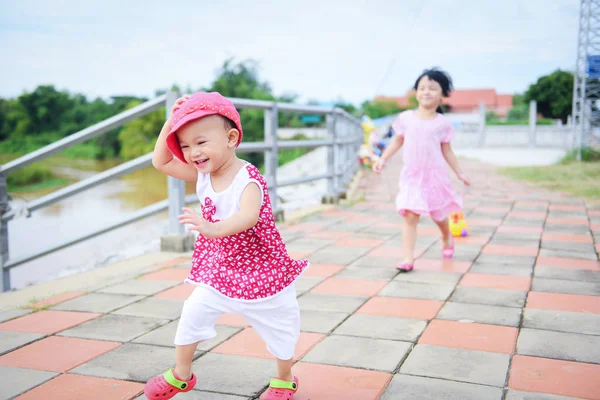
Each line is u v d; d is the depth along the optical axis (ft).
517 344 8.95
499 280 12.80
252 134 120.16
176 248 15.74
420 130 13.71
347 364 8.23
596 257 14.99
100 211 47.16
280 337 6.89
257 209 6.50
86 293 11.92
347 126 36.09
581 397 7.14
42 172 96.84
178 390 6.58
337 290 12.09
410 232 13.79
